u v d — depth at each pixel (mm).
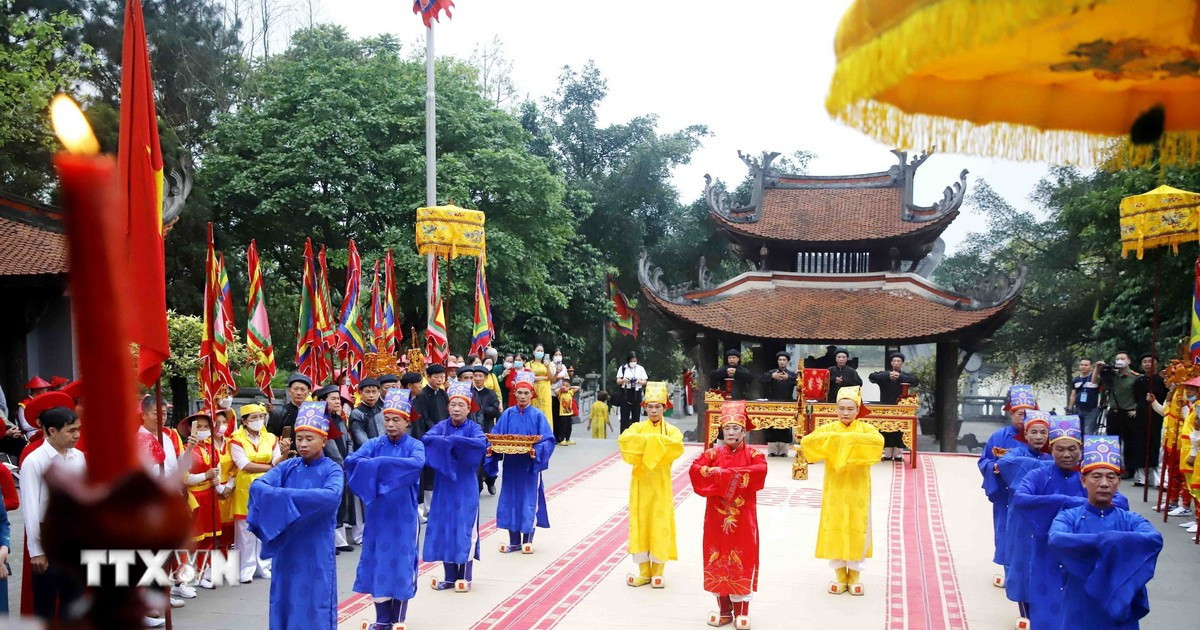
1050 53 2998
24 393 19062
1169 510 14367
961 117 3250
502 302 29719
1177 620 9258
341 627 9031
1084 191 34000
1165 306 24766
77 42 33719
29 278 18109
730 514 8844
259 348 11945
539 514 12125
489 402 15125
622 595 10125
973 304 25844
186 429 10156
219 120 35406
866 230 27828
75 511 697
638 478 10414
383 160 28250
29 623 764
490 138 30047
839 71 2773
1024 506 7359
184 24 39656
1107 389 18359
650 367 49281
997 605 9852
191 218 26734
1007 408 9758
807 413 17703
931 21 2424
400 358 16859
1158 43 2898
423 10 18359
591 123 48594
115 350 676
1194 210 13805
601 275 39000
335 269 29625
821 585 10586
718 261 49125
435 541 10102
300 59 34188
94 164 658
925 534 13234
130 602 724
